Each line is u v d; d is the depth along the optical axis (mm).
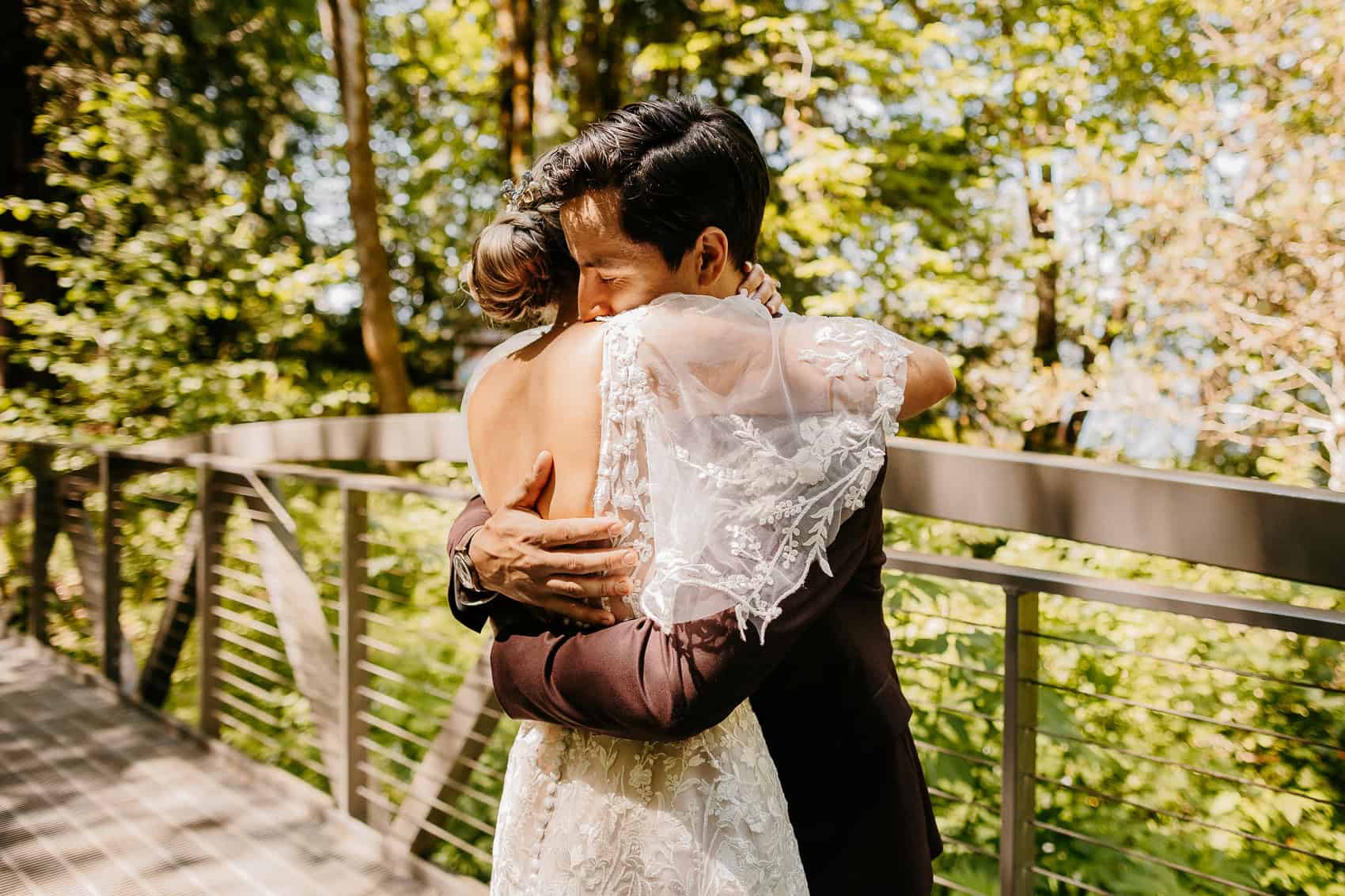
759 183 970
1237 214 4707
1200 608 1256
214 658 3385
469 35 10211
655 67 7090
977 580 1493
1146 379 4770
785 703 1022
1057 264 6621
